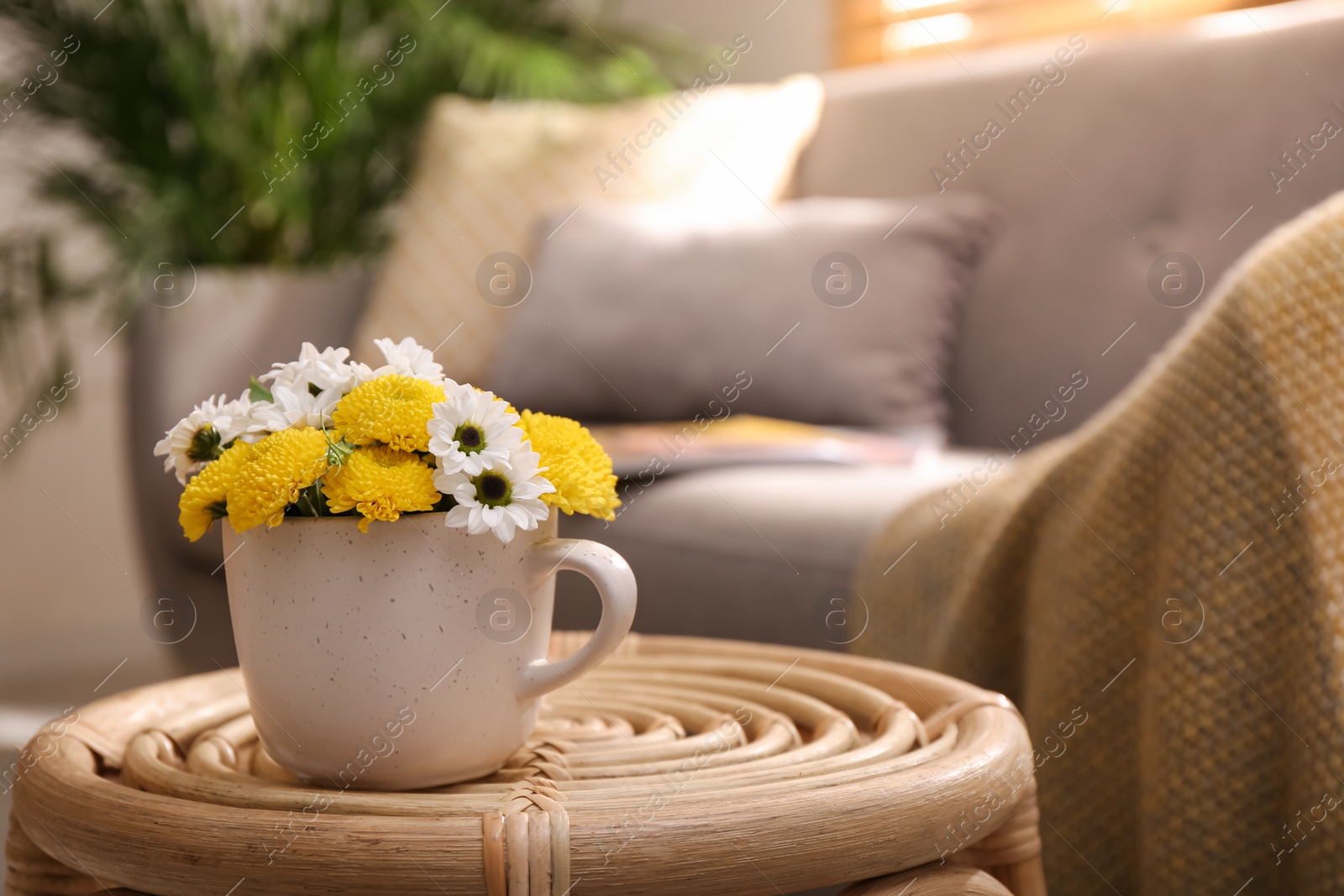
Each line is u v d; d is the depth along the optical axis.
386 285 2.26
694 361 1.80
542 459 0.86
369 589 0.83
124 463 2.25
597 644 0.85
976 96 1.96
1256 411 0.99
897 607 1.19
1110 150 1.75
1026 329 1.79
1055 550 1.07
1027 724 1.08
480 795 0.83
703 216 1.94
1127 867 1.04
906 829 0.82
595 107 2.74
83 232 3.04
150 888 0.81
